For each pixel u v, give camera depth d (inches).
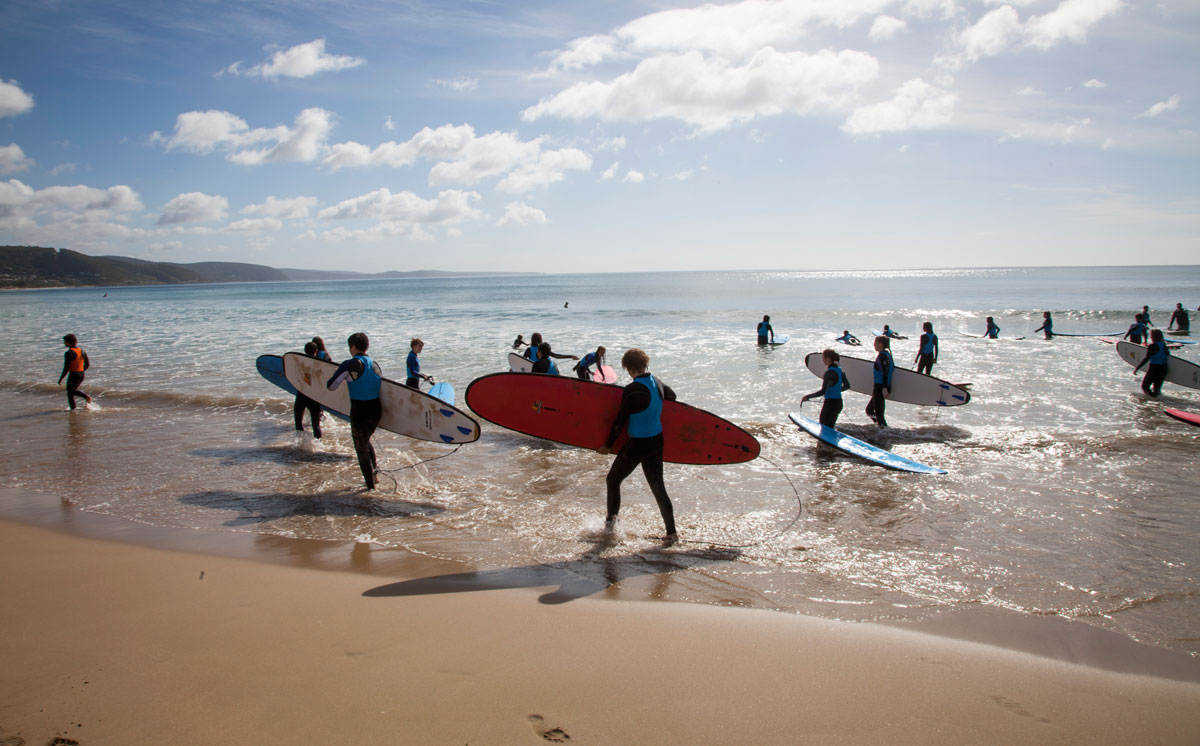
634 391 187.5
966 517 206.8
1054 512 210.5
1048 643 129.3
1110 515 206.7
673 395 233.8
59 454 299.7
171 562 171.8
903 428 350.3
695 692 110.7
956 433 335.0
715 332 966.4
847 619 139.3
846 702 108.3
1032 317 1204.5
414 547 183.6
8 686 111.3
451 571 165.9
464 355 684.7
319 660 120.2
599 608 143.7
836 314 1326.3
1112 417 372.8
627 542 187.2
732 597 150.1
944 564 169.8
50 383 519.2
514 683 112.8
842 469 267.1
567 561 172.9
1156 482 241.9
